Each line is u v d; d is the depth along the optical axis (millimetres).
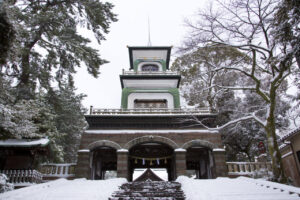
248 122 27828
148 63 31891
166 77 28609
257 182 15609
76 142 34688
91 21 21844
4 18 8195
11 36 8688
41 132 21031
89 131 22828
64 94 32875
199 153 26859
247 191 12672
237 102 30016
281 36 9211
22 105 15586
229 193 12133
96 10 20875
